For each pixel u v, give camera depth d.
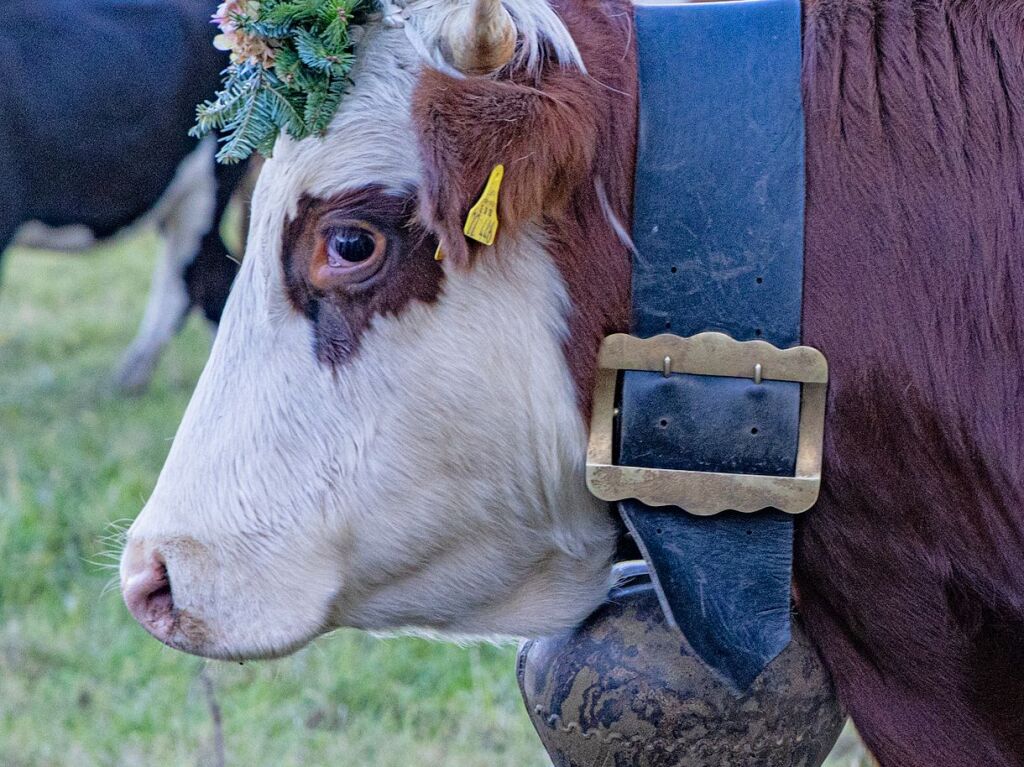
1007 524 2.70
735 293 2.69
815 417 2.69
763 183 2.69
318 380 2.79
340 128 2.74
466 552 2.90
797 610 2.92
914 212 2.68
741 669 2.76
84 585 6.38
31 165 8.66
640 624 2.95
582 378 2.77
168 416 8.85
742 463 2.70
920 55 2.76
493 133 2.52
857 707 2.84
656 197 2.71
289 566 2.84
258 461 2.83
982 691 2.79
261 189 2.85
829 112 2.72
